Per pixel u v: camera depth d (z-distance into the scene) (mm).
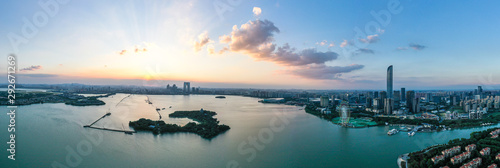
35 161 127000
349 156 141750
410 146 161250
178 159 133625
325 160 135375
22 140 160875
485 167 110438
